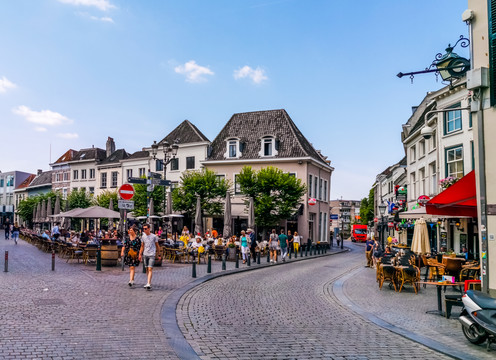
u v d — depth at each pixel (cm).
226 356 609
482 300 716
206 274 1608
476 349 684
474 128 1001
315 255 3116
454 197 1119
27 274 1343
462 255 1755
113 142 5644
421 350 684
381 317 938
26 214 5647
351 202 12938
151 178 1800
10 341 611
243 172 3597
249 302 1078
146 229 1189
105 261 1688
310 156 3962
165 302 993
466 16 1004
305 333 772
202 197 3806
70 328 704
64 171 6038
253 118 4422
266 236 3816
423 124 2772
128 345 627
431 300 1182
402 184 4166
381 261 1605
